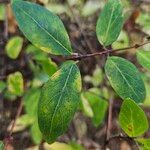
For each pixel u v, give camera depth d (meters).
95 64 0.49
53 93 0.21
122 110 0.22
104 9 0.24
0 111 0.48
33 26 0.22
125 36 0.41
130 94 0.22
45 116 0.21
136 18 0.45
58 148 0.41
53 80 0.21
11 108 0.48
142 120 0.22
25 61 0.45
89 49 0.47
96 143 0.50
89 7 0.49
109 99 0.44
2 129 0.47
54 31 0.23
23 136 0.48
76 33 0.50
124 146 0.49
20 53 0.45
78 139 0.50
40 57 0.41
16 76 0.36
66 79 0.22
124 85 0.22
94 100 0.40
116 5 0.24
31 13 0.22
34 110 0.39
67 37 0.23
